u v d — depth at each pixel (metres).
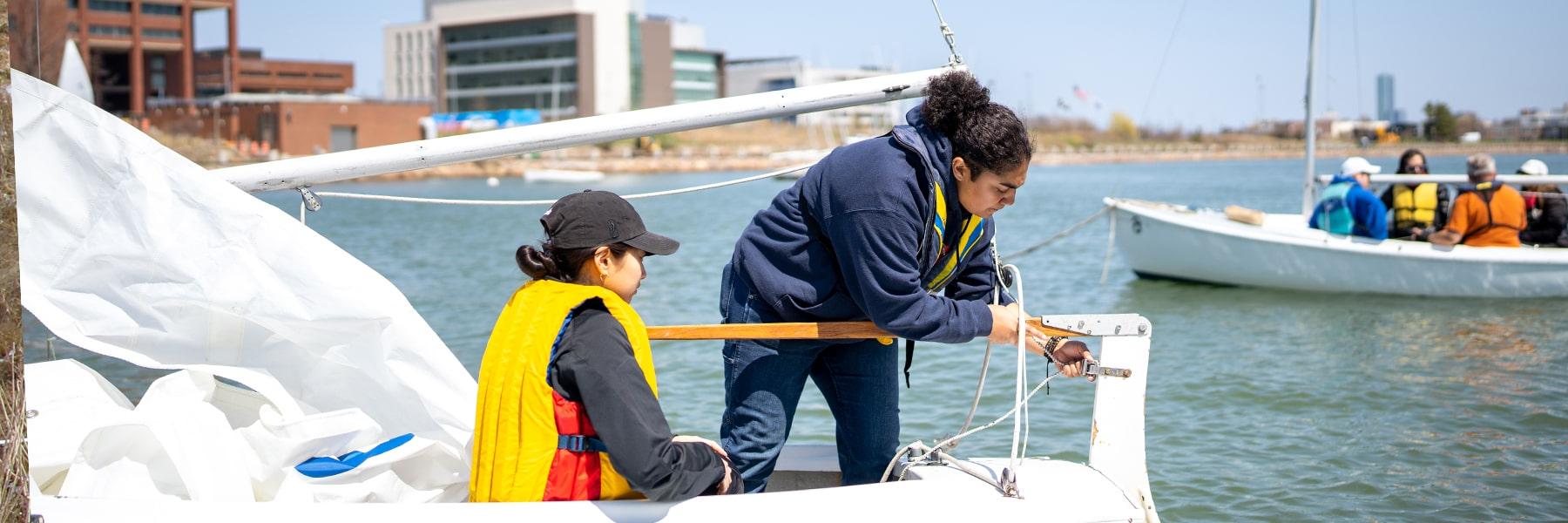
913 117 2.76
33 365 3.07
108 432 2.76
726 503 2.50
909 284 2.66
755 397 2.94
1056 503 2.58
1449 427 6.61
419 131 89.81
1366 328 10.19
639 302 12.99
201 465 2.75
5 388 2.29
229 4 101.50
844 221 2.66
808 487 3.34
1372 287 11.87
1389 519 5.07
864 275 2.66
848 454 3.14
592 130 3.24
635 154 101.44
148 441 2.78
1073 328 2.82
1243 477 5.71
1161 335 10.07
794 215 2.82
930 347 9.20
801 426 6.70
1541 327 10.03
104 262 2.99
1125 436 2.85
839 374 3.06
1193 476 5.74
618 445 2.35
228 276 3.04
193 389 3.00
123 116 86.25
